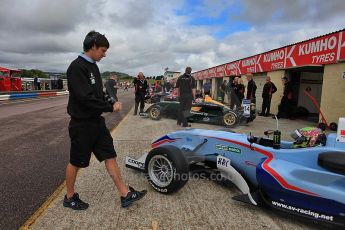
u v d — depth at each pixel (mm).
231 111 9969
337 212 2891
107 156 3316
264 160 3510
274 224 3215
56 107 16500
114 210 3396
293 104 13836
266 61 16516
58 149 6199
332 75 10875
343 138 3152
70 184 3342
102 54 3109
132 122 10633
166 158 3752
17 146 6457
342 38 10328
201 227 3092
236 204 3674
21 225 3041
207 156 4215
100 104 3012
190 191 4035
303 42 12750
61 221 3127
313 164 3176
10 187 4059
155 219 3219
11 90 27625
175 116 11227
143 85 12688
